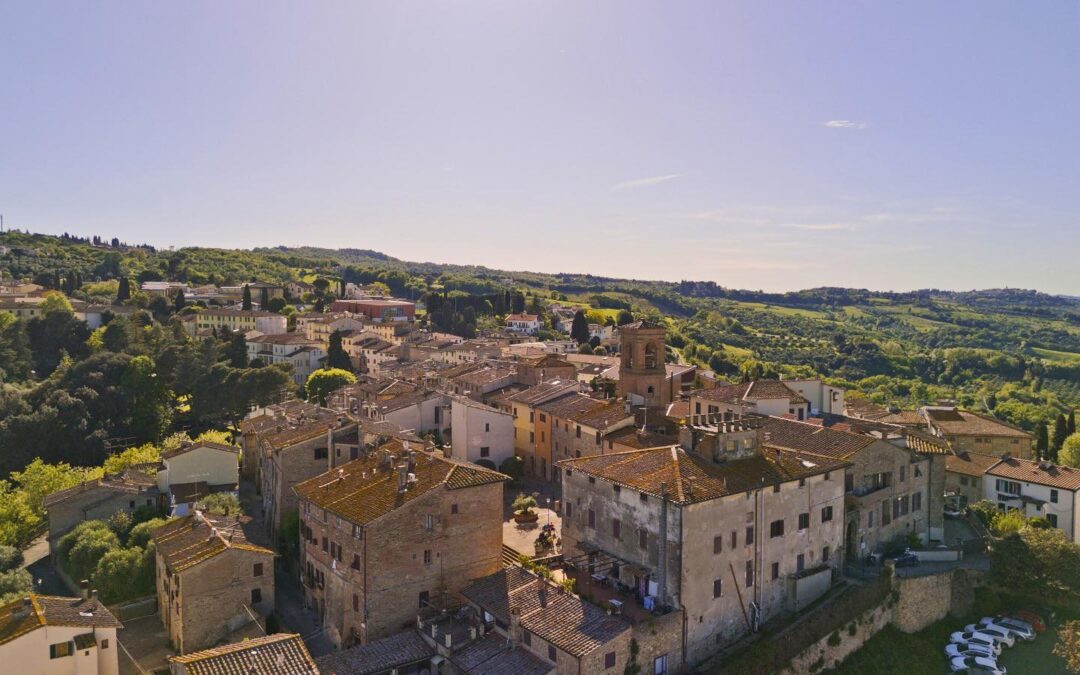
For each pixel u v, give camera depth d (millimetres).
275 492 86062
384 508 63781
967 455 107062
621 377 109938
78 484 101500
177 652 65500
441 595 65688
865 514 76438
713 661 60375
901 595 72375
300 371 196375
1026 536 77188
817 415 108875
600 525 68312
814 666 63625
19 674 54031
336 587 66438
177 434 142000
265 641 52938
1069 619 75188
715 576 61750
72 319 188500
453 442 112438
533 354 179875
